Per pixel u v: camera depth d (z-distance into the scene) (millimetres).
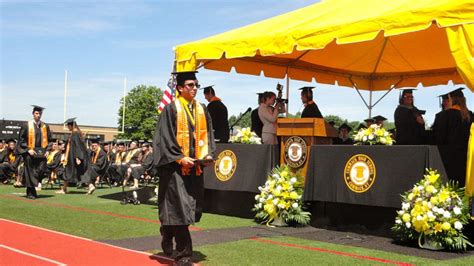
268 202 8742
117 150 18531
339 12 8672
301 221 8547
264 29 9430
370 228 8078
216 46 9891
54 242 6875
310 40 8281
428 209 6695
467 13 6582
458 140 7664
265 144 9523
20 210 10305
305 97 10656
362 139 8008
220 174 10102
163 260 5867
